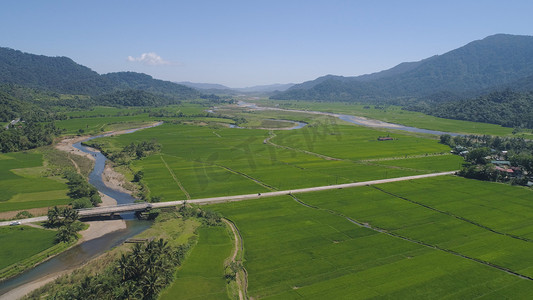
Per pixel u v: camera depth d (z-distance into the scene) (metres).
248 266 98.19
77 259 104.56
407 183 181.12
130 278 82.38
